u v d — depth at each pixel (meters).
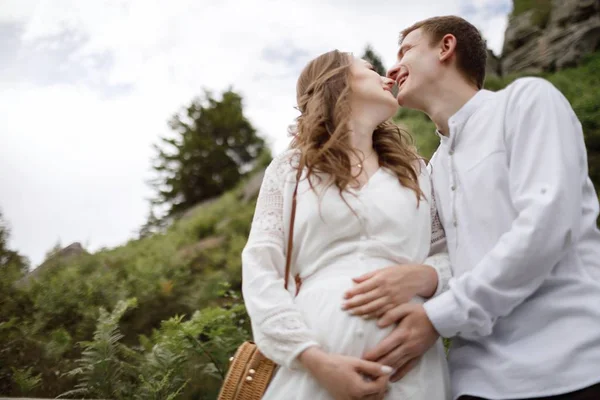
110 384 3.22
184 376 3.46
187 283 7.25
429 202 2.00
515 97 1.89
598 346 1.58
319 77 2.04
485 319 1.64
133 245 11.43
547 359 1.61
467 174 1.91
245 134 28.66
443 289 1.81
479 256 1.81
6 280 5.43
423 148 11.19
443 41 2.16
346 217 1.79
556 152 1.70
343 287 1.73
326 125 1.95
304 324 1.67
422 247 1.88
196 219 13.48
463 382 1.75
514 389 1.64
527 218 1.63
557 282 1.69
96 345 3.37
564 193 1.64
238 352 1.87
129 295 5.76
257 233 1.83
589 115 9.59
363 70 2.02
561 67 16.20
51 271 6.41
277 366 1.82
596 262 1.74
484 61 2.21
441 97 2.15
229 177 26.70
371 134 2.01
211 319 3.58
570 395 1.57
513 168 1.79
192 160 27.00
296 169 1.89
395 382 1.66
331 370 1.58
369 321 1.69
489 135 1.91
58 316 4.92
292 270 1.87
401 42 2.32
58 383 3.75
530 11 18.94
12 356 3.92
